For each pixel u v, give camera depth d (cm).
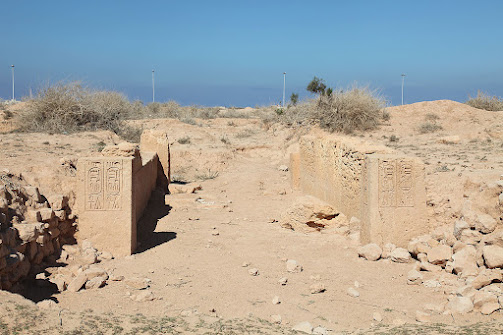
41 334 518
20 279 731
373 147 1074
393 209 945
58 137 2006
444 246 848
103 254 908
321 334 581
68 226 934
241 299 717
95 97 2533
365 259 909
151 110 4103
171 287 759
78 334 530
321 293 746
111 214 926
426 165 1401
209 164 2159
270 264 895
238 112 4556
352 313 669
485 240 813
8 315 547
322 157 1380
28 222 830
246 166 2216
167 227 1159
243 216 1320
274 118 3189
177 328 582
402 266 869
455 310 639
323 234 1097
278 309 681
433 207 989
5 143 1686
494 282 724
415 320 636
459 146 1839
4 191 823
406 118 2516
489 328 547
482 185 953
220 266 877
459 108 2520
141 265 870
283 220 1178
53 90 2342
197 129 2878
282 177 1941
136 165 1071
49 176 1045
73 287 719
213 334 568
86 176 920
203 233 1112
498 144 1772
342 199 1180
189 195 1544
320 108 2567
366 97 2470
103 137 2141
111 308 652
